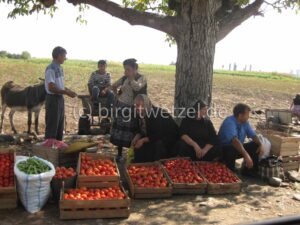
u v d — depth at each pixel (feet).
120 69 76.69
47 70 14.33
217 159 13.84
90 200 9.88
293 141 14.25
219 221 10.14
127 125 14.15
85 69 73.31
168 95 39.88
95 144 13.91
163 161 13.16
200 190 11.96
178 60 15.62
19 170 10.17
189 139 13.46
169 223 9.93
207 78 15.37
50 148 12.91
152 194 11.48
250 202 11.60
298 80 100.89
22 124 22.44
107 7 16.11
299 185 13.42
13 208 10.30
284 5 16.19
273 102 42.01
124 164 14.52
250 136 13.94
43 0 16.21
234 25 15.83
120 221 9.94
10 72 55.36
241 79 83.35
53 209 10.48
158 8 19.61
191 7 14.99
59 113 14.78
